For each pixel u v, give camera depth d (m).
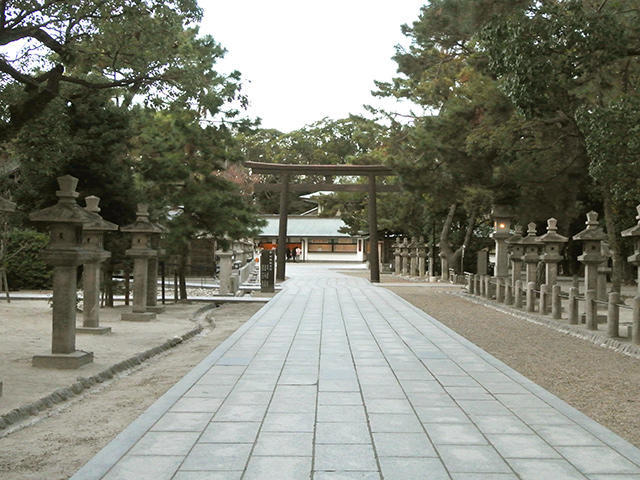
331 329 12.88
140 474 4.29
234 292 23.16
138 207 14.55
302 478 4.23
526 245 17.72
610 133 11.30
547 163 17.30
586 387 7.66
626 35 10.98
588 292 12.77
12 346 10.16
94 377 7.88
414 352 9.87
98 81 13.05
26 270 25.62
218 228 20.19
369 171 31.88
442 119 18.84
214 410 6.08
